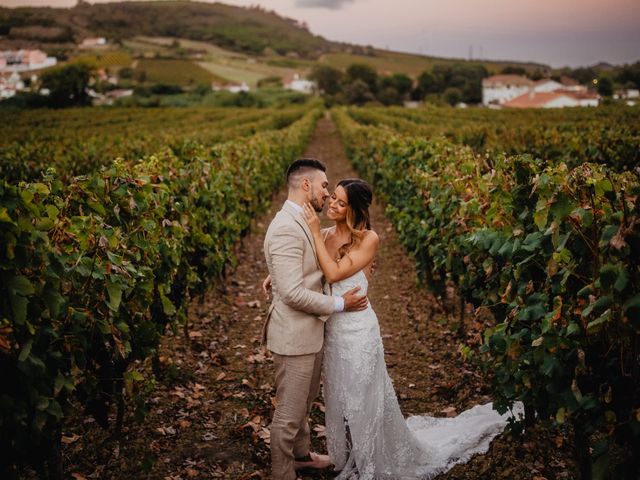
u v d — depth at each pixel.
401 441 3.49
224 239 6.92
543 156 11.94
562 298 3.03
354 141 19.98
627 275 2.34
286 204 3.23
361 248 3.27
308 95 115.06
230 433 4.04
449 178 5.84
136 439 3.91
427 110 50.12
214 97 101.19
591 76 162.38
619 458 2.82
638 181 3.04
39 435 2.59
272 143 15.32
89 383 3.22
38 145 14.00
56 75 89.62
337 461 3.48
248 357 5.38
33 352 2.63
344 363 3.31
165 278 4.50
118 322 3.47
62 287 3.08
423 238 6.15
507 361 3.29
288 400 3.25
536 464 3.55
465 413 4.08
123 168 4.27
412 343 5.66
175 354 5.34
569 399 2.72
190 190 5.73
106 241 3.31
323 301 3.14
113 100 108.31
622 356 2.60
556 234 2.78
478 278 4.61
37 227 2.67
